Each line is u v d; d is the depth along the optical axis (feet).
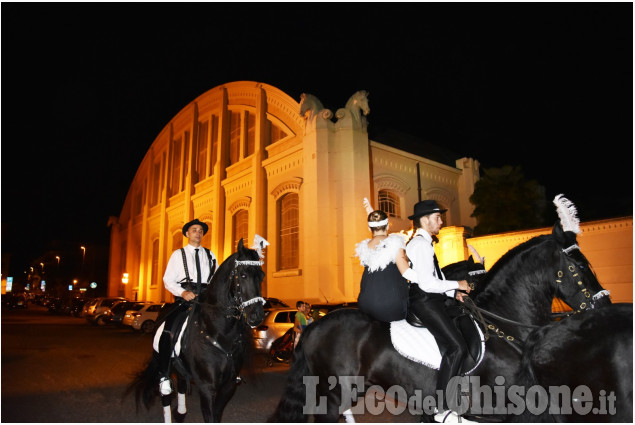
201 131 121.49
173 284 18.49
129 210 166.81
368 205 15.65
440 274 13.91
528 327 13.08
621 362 9.82
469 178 89.30
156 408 25.38
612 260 45.50
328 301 66.54
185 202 118.01
